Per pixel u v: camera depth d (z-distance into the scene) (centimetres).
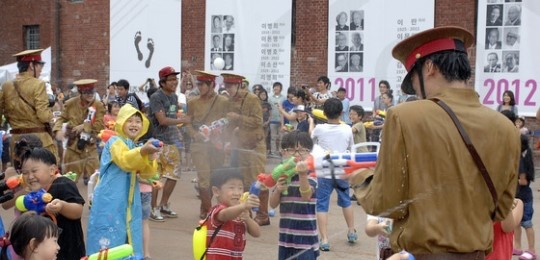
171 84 788
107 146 499
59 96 1568
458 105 261
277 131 1262
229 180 427
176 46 1728
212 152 757
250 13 1614
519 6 1309
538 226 789
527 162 627
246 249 669
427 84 272
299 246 507
